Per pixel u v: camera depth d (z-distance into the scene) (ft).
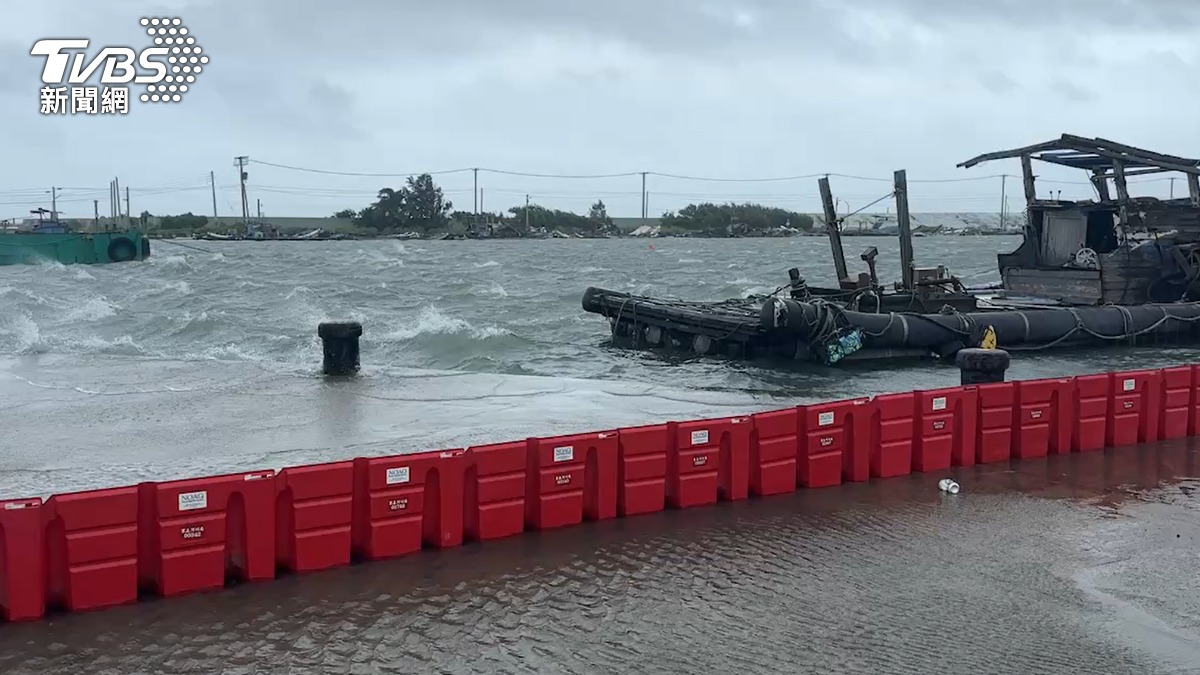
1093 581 25.75
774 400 52.75
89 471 36.04
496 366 69.36
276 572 26.09
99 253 219.20
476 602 24.09
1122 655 21.43
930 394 36.94
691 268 218.79
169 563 24.47
